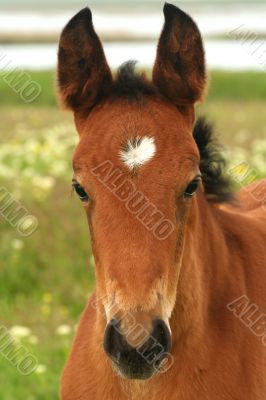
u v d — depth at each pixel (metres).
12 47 36.78
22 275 10.00
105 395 4.84
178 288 4.64
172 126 4.43
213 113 18.66
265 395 5.02
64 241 10.38
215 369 4.79
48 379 7.23
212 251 5.01
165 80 4.64
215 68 27.23
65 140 14.37
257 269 5.29
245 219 5.58
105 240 4.21
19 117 18.73
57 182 12.07
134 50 32.94
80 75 4.70
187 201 4.37
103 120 4.48
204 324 4.80
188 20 4.63
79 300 9.41
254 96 23.91
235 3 80.44
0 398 6.93
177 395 4.75
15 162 12.70
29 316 8.96
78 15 4.67
